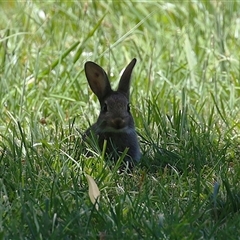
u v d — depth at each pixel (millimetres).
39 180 9211
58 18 17125
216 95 12961
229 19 16891
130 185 9586
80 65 14578
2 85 13125
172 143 10992
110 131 10844
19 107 12617
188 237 7812
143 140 11328
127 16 17391
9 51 15023
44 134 11531
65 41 14875
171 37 16266
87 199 8914
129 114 10992
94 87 11320
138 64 14344
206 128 11641
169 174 10227
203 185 9477
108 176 9719
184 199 9086
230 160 10781
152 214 8398
